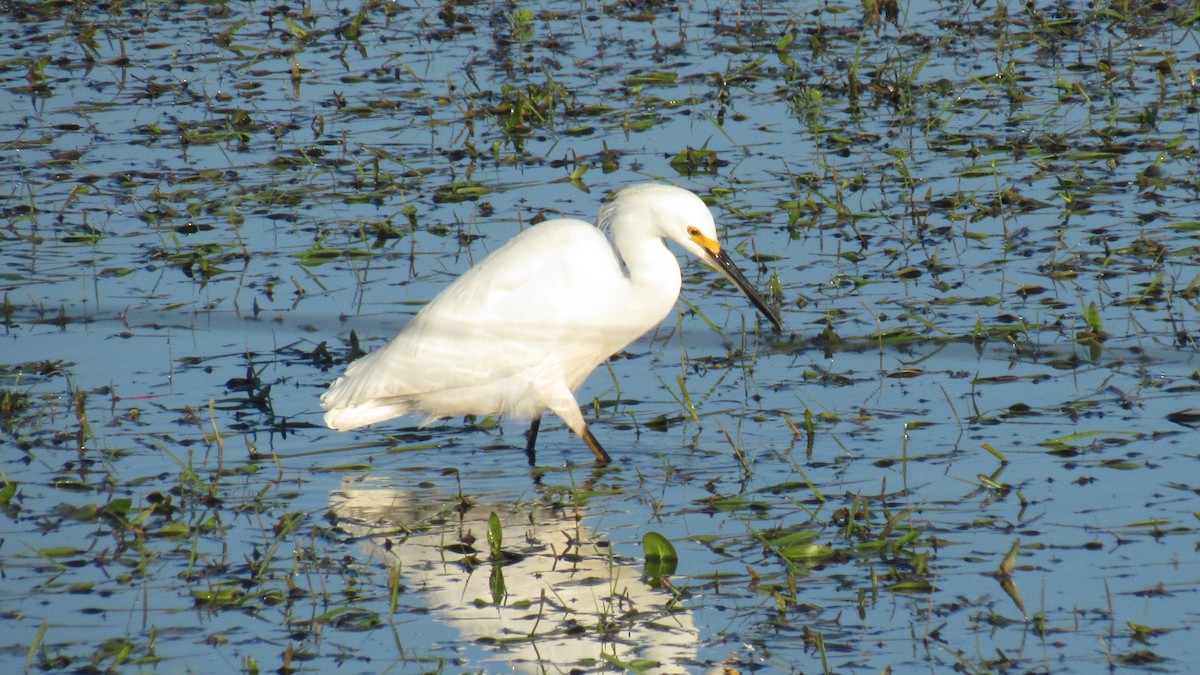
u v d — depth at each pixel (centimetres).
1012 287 1342
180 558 930
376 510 1009
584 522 977
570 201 1589
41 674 786
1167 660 755
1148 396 1114
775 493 995
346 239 1543
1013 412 1100
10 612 858
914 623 808
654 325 1145
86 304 1413
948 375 1181
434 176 1702
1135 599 819
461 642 812
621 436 1125
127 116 1952
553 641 811
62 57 2214
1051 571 855
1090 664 755
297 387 1228
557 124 1861
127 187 1714
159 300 1420
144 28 2356
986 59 1983
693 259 1464
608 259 1119
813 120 1812
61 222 1612
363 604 862
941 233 1474
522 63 2045
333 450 1117
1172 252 1378
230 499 1022
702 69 2017
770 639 800
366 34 2258
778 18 2222
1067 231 1452
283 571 908
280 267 1491
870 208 1546
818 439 1081
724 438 1100
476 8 2373
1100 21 2097
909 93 1842
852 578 865
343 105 1928
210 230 1592
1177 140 1616
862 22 2178
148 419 1162
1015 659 763
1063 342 1227
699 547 924
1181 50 1953
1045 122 1753
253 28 2336
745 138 1769
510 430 1176
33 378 1248
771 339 1278
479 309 1105
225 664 794
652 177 1655
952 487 981
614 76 1995
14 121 1938
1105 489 962
